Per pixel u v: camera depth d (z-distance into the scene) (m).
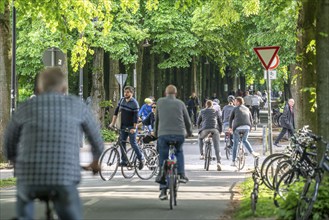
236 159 35.84
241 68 81.31
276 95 184.50
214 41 71.75
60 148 9.48
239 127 35.50
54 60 38.22
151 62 79.00
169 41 70.81
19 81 68.81
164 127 21.23
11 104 37.53
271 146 29.25
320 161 17.19
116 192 24.98
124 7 38.66
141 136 35.00
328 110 18.09
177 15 69.62
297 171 19.97
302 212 16.94
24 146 9.52
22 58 60.16
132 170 30.95
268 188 24.70
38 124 9.57
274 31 59.25
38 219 17.14
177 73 95.88
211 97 119.44
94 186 27.31
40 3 34.50
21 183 9.43
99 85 61.69
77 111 9.81
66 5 35.19
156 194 24.39
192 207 20.75
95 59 61.78
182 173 21.47
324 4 18.00
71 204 9.46
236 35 70.25
